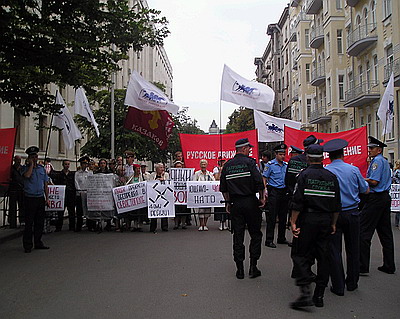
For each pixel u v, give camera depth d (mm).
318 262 5637
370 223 7105
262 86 12359
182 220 12711
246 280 6766
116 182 12469
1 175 11258
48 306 5574
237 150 7141
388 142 25234
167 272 7281
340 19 33875
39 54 10703
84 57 11047
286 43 61719
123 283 6613
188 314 5191
